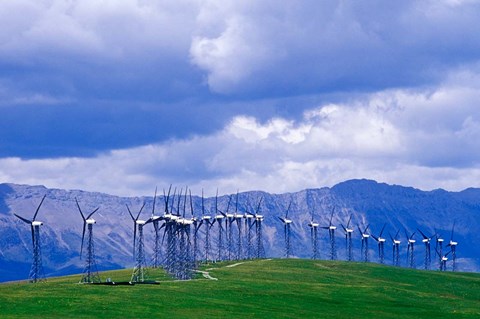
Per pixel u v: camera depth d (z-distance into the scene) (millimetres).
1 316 170125
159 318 175500
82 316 174125
